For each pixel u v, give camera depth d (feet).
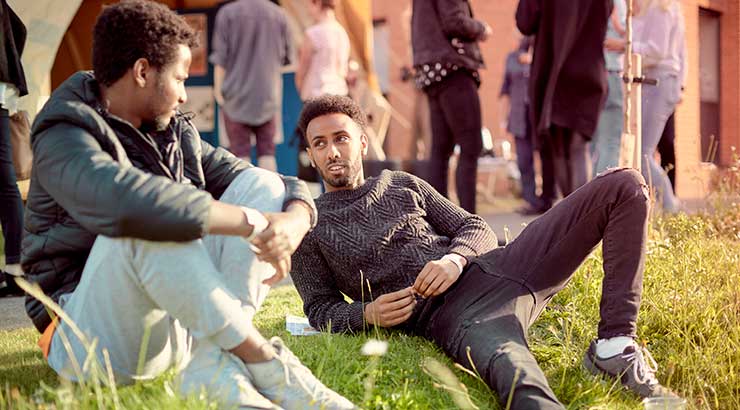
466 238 10.27
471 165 20.22
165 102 7.71
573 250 9.50
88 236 7.61
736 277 12.37
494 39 41.16
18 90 14.56
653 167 21.38
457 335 9.08
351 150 10.45
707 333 10.92
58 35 18.63
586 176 19.52
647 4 21.40
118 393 7.38
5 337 10.96
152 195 6.77
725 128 35.37
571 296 12.18
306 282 10.61
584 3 18.48
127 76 7.55
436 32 19.75
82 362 7.36
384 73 40.19
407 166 30.35
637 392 8.95
